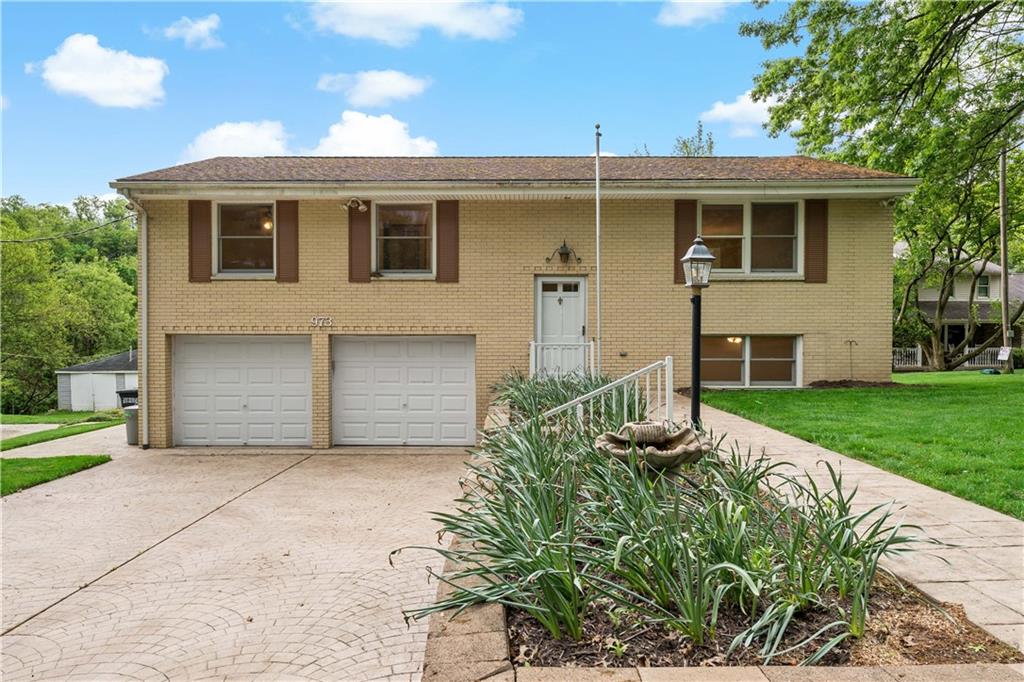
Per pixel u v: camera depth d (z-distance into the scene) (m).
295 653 3.51
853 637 2.45
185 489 8.27
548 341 11.91
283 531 6.16
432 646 2.29
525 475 3.77
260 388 12.10
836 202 11.68
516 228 11.83
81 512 7.02
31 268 33.28
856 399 10.02
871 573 2.59
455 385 12.12
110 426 16.08
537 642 2.44
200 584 4.68
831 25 14.88
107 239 50.28
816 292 11.71
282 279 11.85
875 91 14.26
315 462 10.40
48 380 35.25
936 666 2.09
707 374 11.93
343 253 11.86
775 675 2.03
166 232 11.78
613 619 2.51
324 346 11.87
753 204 11.82
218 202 11.92
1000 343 29.14
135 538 5.95
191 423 12.08
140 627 3.92
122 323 40.25
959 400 9.88
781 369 11.95
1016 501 4.52
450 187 11.27
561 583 2.56
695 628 2.36
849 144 15.80
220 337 12.03
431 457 10.89
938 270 25.41
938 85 14.15
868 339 11.75
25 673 3.36
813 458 6.15
